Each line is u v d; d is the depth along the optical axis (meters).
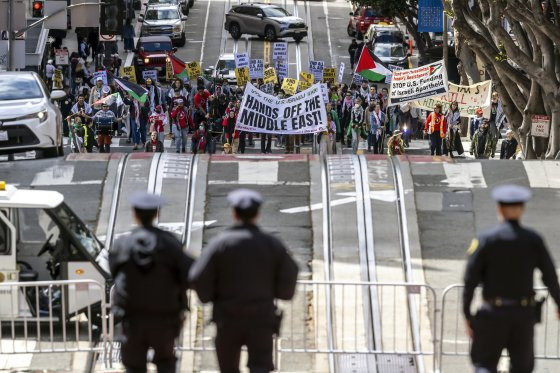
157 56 118.38
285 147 81.75
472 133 91.62
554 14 68.44
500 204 21.81
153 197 22.61
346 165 52.69
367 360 33.75
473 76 92.38
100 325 34.28
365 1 121.06
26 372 31.55
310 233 45.88
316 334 35.69
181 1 147.38
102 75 87.81
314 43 138.75
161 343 22.53
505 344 22.08
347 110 87.31
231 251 21.00
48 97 55.59
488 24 62.94
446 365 33.50
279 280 21.34
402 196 49.38
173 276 22.39
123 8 76.88
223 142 83.12
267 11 137.50
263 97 68.25
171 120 79.94
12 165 53.12
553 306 36.59
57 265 34.19
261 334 21.27
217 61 124.00
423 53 119.31
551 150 68.00
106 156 53.78
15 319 33.94
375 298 38.91
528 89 68.81
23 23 78.06
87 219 47.16
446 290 31.30
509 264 21.62
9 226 33.53
